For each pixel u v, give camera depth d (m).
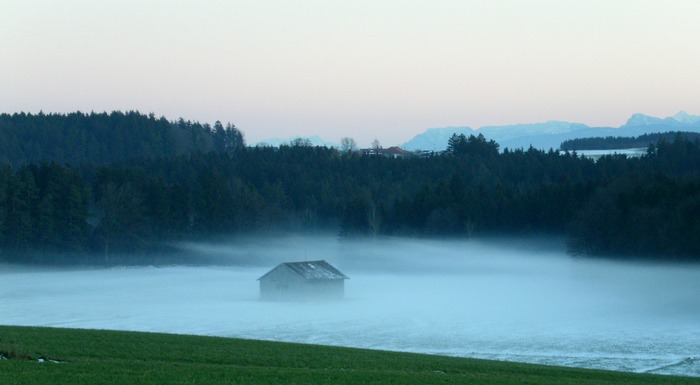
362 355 48.53
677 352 61.12
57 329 51.62
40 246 160.62
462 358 50.78
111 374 35.47
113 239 168.38
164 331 72.00
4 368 35.66
